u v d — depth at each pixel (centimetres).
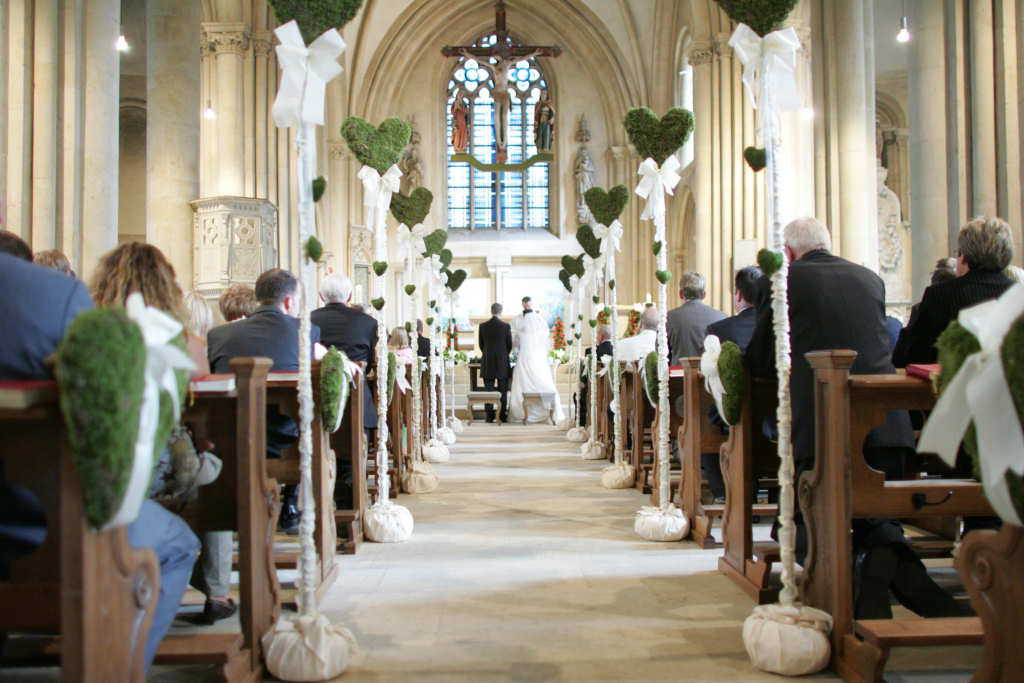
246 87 1362
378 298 562
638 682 297
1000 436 211
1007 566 229
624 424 855
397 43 2544
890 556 326
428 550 503
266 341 486
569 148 2744
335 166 2222
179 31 1192
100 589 205
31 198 694
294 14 326
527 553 493
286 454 463
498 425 1493
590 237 1067
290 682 299
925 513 316
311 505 317
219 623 357
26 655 282
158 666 308
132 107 2125
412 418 770
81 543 197
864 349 362
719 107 1583
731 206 1556
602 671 307
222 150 1334
